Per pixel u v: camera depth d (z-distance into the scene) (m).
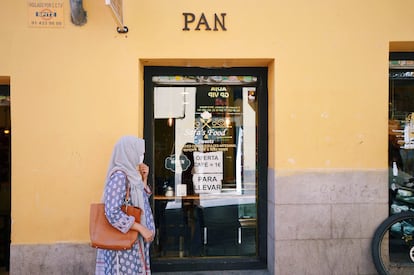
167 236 5.22
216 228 5.27
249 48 4.71
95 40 4.60
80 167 4.60
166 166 5.21
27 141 4.57
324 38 4.76
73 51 4.60
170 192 5.22
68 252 4.58
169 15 4.66
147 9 4.64
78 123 4.60
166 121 5.18
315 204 4.77
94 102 4.61
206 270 5.14
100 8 4.61
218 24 4.69
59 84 4.59
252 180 5.28
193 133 5.23
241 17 4.71
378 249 4.66
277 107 4.74
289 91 4.74
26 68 4.57
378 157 4.80
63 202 4.59
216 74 5.14
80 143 4.60
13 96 4.55
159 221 5.21
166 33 4.66
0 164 5.64
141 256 3.44
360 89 4.79
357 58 4.79
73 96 4.60
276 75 4.73
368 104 4.80
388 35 4.79
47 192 4.57
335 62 4.77
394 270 4.89
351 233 4.79
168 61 4.79
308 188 4.76
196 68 5.11
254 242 5.29
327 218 4.77
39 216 4.57
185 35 4.67
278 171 4.74
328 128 4.77
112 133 4.62
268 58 4.72
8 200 5.66
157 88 5.15
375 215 4.80
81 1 4.45
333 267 4.79
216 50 4.69
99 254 3.58
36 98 4.57
